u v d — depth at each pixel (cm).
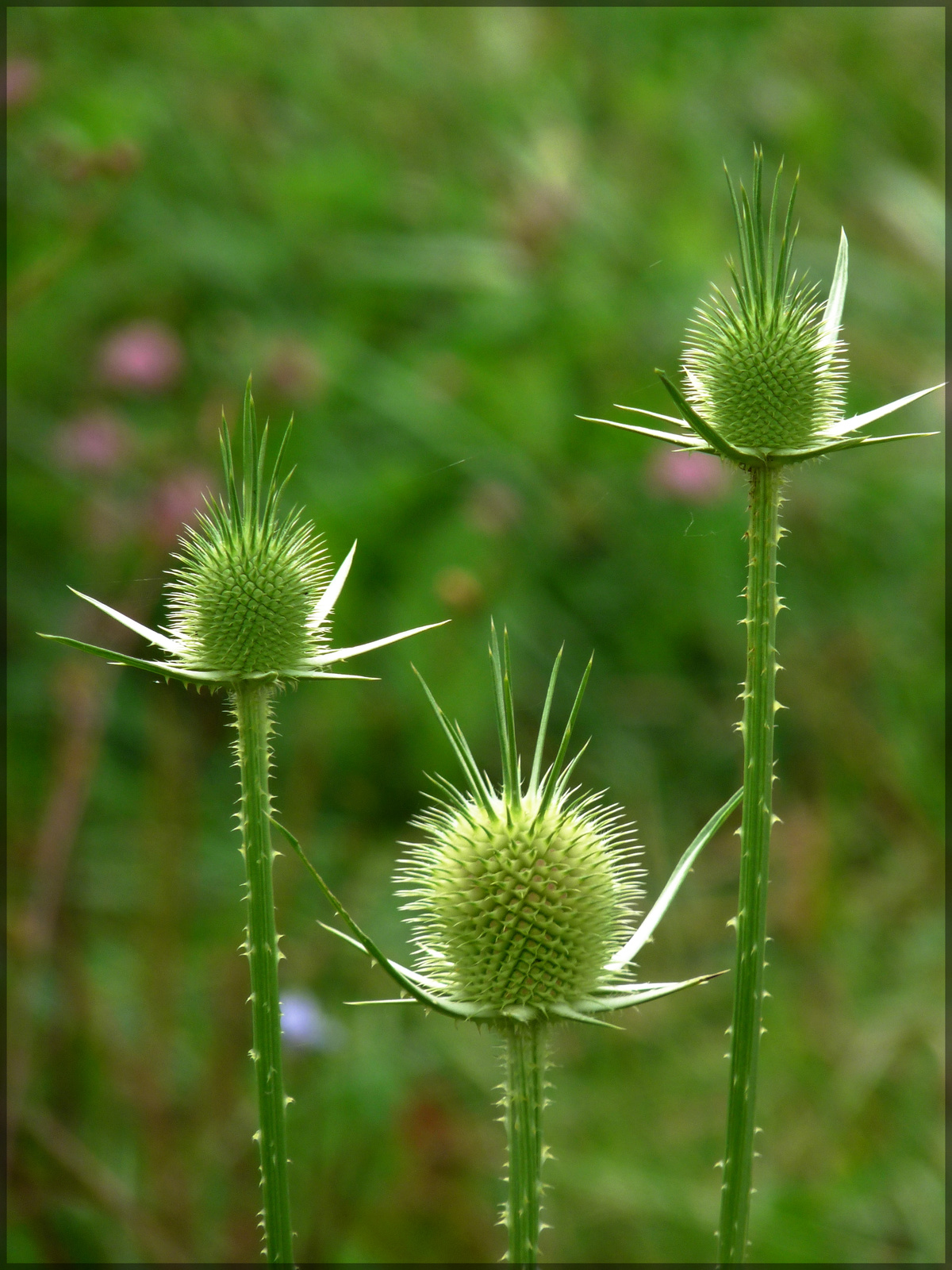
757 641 78
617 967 78
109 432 130
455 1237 101
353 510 146
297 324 162
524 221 164
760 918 77
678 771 151
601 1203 107
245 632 78
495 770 143
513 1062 78
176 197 166
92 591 131
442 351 164
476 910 78
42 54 160
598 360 162
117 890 126
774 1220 106
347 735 139
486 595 140
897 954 133
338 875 129
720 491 133
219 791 138
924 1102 118
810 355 79
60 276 150
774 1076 122
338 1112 105
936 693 155
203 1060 110
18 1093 95
